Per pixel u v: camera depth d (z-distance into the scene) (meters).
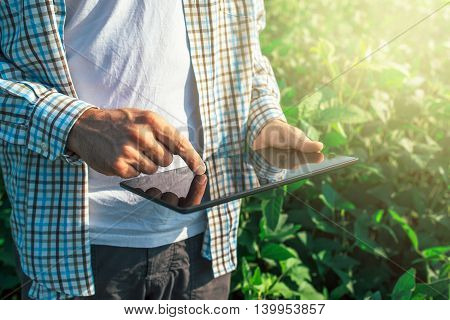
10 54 1.51
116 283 1.73
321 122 1.75
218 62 1.67
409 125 2.89
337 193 2.61
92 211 1.63
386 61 2.77
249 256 2.54
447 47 3.03
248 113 1.70
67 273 1.64
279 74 3.16
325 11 4.56
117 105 1.58
